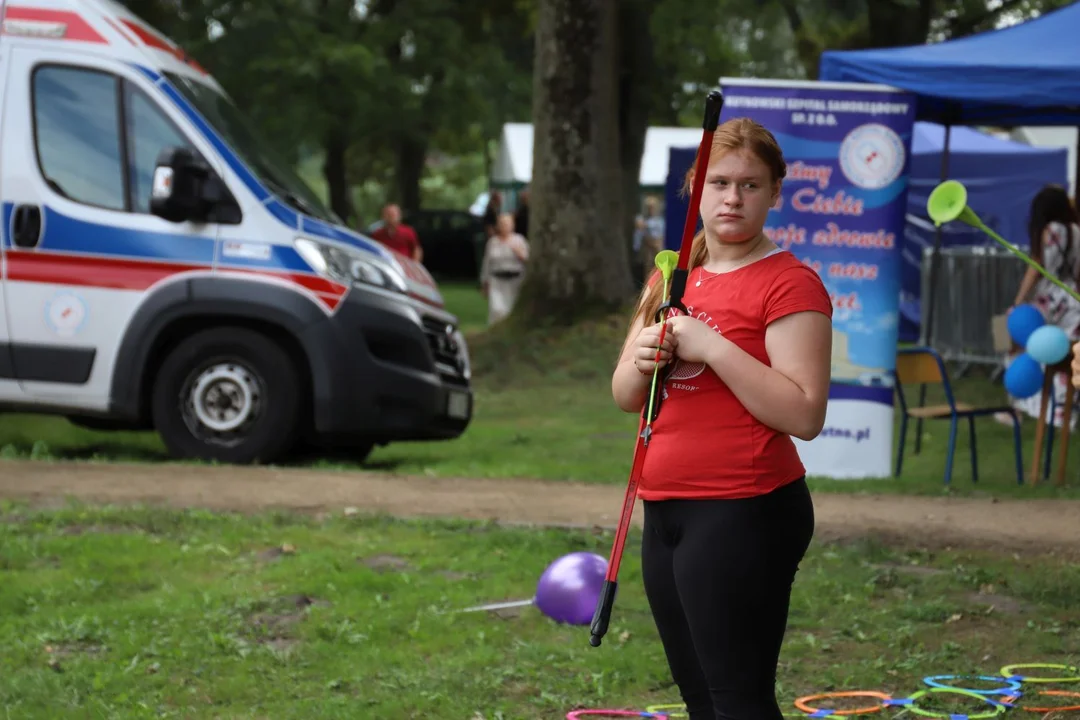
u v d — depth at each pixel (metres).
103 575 8.17
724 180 4.15
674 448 4.16
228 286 11.99
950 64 12.66
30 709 5.98
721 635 4.11
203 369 12.19
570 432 16.30
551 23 23.94
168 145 12.30
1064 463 12.24
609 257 23.94
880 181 12.34
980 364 21.20
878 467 12.52
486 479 11.84
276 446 12.12
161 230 12.12
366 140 58.88
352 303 12.11
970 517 10.30
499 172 48.38
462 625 7.40
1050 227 13.83
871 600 8.12
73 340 12.09
